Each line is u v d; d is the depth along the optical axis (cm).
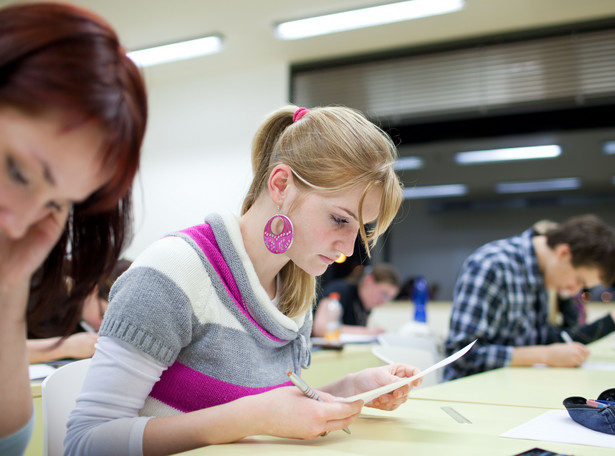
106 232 71
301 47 415
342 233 95
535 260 224
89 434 76
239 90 454
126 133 55
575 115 388
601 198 428
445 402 119
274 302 110
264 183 102
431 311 419
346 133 96
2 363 70
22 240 63
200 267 91
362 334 340
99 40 54
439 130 425
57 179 52
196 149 461
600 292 369
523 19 369
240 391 92
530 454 71
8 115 49
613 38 361
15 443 73
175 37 397
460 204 471
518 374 172
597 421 88
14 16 51
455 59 398
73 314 72
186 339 88
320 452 73
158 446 75
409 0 346
